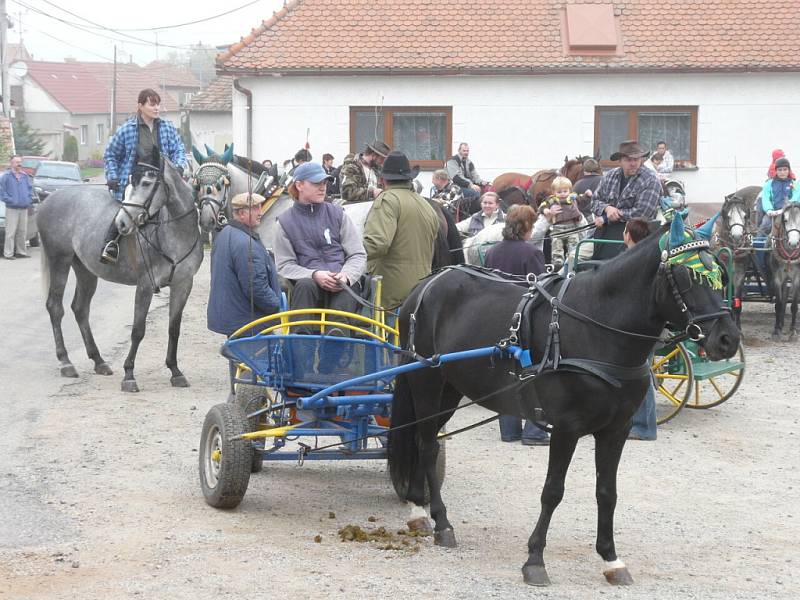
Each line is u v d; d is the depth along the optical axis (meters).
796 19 24.58
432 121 24.06
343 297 7.98
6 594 5.79
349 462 9.05
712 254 5.77
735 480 8.52
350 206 11.13
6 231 25.12
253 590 5.93
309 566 6.35
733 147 23.91
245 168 12.31
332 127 23.98
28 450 8.93
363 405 7.47
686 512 7.67
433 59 23.70
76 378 11.99
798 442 9.75
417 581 6.12
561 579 6.23
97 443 9.21
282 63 23.66
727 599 5.94
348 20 24.83
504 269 9.32
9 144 43.44
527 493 8.12
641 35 24.28
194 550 6.61
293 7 25.16
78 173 33.03
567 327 6.11
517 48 24.03
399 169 8.85
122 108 98.44
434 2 25.31
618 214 11.39
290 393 7.55
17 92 91.38
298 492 8.05
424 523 7.14
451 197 16.53
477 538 7.03
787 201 15.69
